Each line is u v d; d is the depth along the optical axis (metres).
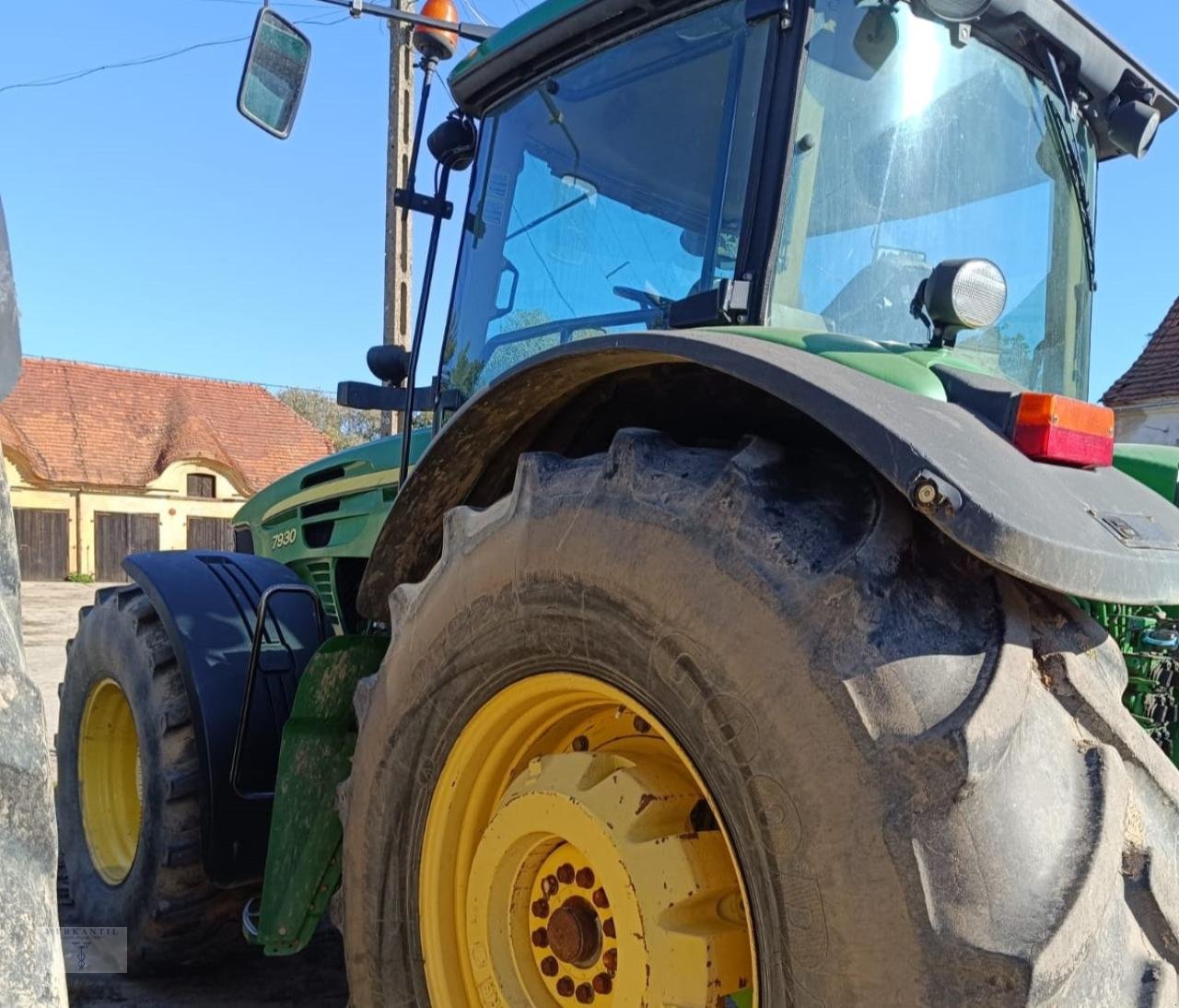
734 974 1.55
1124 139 2.54
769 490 1.52
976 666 1.33
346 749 2.47
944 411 1.53
